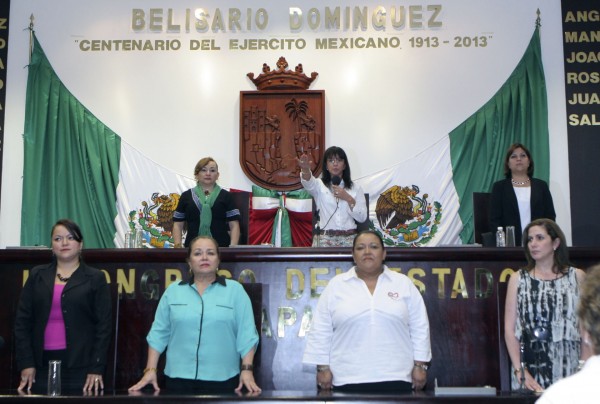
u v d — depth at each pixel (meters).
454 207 6.98
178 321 3.74
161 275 4.25
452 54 7.19
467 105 7.12
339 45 7.23
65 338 3.85
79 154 7.14
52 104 7.20
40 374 3.85
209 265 3.77
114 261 4.26
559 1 7.18
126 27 7.32
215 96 7.22
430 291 4.18
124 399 3.11
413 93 7.16
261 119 7.09
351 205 4.65
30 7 7.33
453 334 4.14
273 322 4.19
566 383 1.43
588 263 4.16
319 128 7.05
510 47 7.16
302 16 7.28
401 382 3.54
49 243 7.00
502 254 4.16
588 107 7.05
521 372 3.46
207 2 7.34
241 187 7.09
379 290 3.70
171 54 7.28
